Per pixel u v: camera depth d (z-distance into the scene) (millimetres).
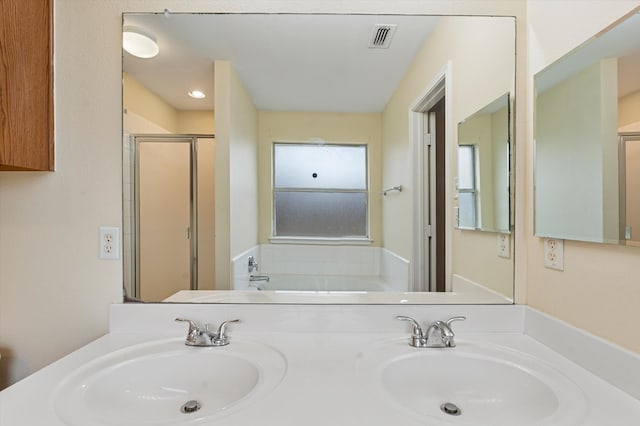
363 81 1261
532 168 1051
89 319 1099
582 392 734
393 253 1294
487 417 848
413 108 1272
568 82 887
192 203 1207
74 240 1099
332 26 1185
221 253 1240
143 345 993
